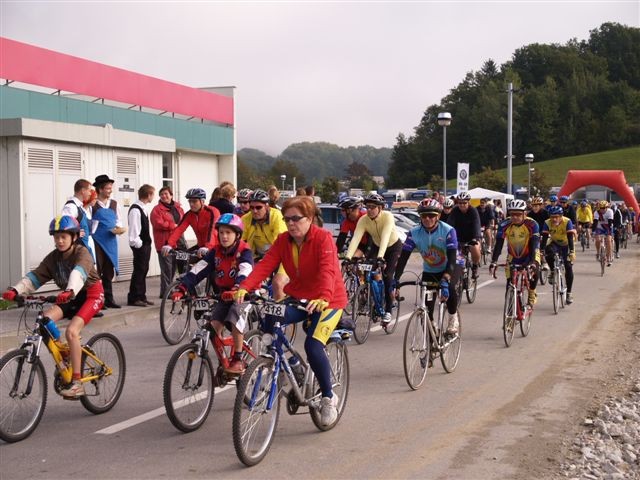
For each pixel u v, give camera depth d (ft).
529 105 453.58
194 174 77.66
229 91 83.25
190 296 28.09
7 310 35.35
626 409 20.61
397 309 33.86
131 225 36.86
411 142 456.45
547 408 20.98
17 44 56.13
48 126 41.96
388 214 31.17
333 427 19.08
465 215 37.52
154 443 17.87
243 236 26.66
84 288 19.51
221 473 15.85
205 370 19.17
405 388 23.29
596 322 36.55
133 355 28.27
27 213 41.39
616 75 541.75
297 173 445.37
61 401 21.85
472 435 18.52
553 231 41.47
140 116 67.51
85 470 16.08
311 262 17.54
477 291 50.34
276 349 16.87
